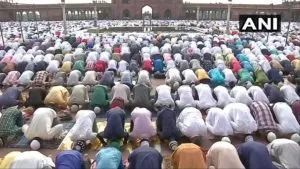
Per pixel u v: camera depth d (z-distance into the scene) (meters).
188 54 14.25
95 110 8.34
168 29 35.59
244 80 10.63
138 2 56.91
